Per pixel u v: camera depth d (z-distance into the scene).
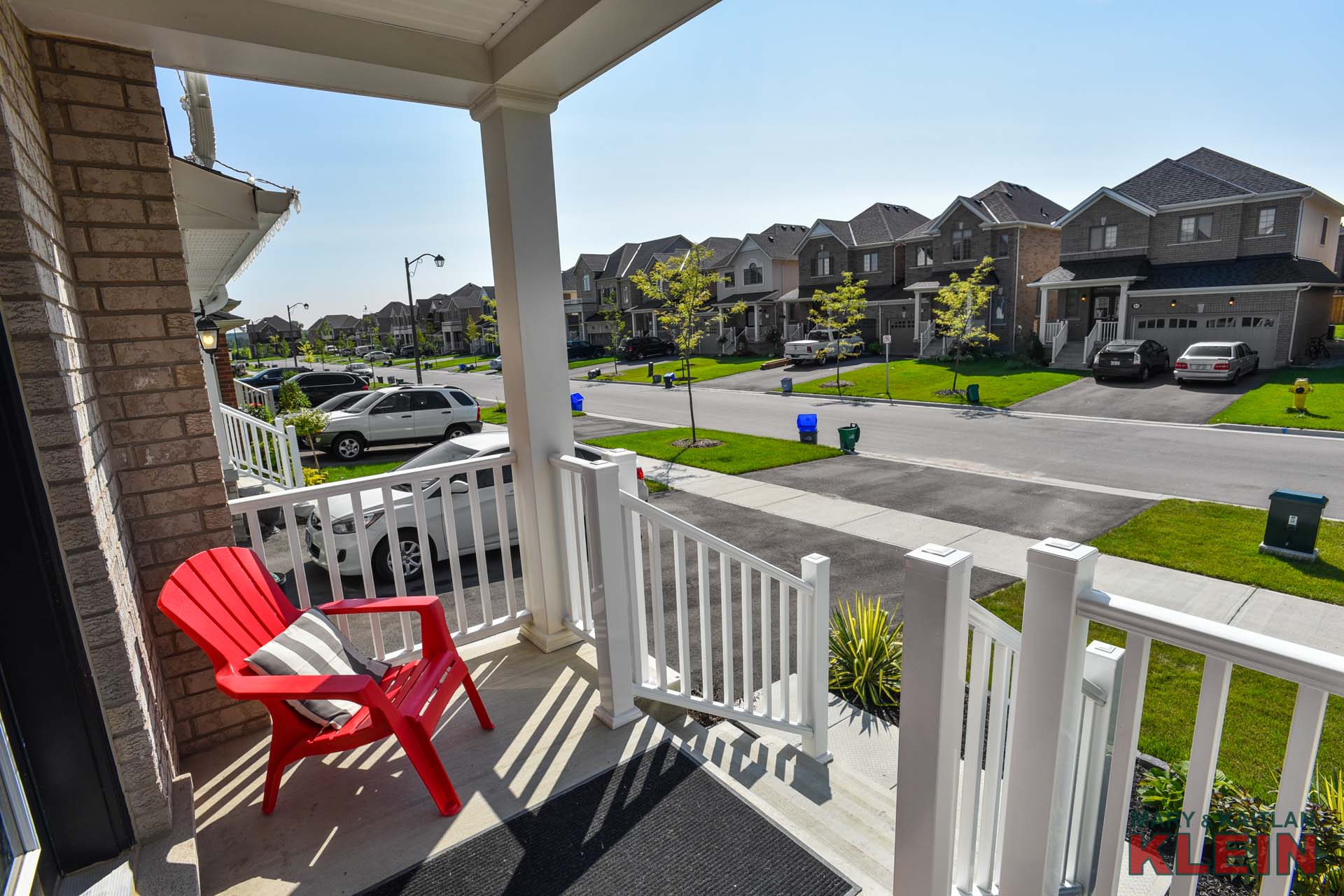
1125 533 8.16
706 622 3.11
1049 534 8.25
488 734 2.96
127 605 2.15
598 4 2.55
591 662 3.58
